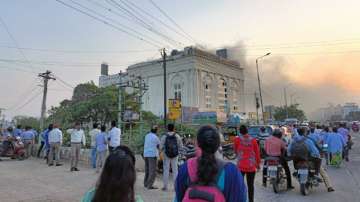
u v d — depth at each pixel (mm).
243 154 7430
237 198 2674
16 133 19531
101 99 35969
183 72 53031
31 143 19609
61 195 8602
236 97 61469
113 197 2350
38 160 17594
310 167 9055
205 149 2799
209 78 54969
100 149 12617
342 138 14703
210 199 2574
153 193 9102
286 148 9789
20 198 8234
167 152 9391
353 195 8836
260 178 12148
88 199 2482
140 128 19797
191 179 2768
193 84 51625
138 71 59625
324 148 14789
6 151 17703
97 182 2467
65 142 19266
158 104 55844
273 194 9039
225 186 2670
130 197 2434
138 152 16469
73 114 36438
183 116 32875
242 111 62812
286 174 9828
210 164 2695
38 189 9391
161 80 56062
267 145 9641
